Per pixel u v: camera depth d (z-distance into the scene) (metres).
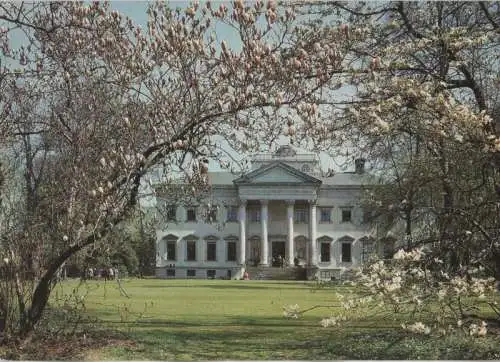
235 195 79.81
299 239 79.62
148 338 12.45
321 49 10.28
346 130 14.21
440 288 10.26
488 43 14.39
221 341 12.59
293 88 9.77
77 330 12.71
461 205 12.48
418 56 14.57
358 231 78.56
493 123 12.06
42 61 12.52
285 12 9.66
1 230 10.90
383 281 9.87
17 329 11.04
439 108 10.96
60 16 12.62
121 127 11.07
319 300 26.33
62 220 10.87
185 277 79.44
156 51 10.64
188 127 10.42
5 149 11.51
